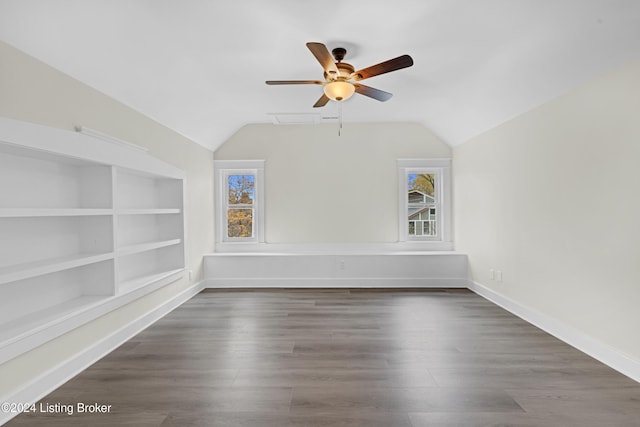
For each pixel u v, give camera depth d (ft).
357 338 9.90
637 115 7.30
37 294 7.76
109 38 7.53
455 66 10.10
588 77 8.47
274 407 6.47
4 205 6.91
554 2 6.72
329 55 7.55
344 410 6.36
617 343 7.89
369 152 17.20
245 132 17.20
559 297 9.77
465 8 7.15
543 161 10.36
